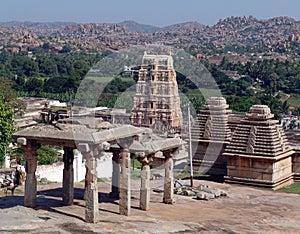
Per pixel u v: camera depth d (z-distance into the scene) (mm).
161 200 31250
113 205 28938
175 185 36531
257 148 38750
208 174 42000
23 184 36719
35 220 25266
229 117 42375
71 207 28281
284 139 40562
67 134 26297
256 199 34562
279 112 99812
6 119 47625
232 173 39500
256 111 39344
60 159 48656
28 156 27703
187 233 24703
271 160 38062
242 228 26594
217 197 34500
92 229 24125
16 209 27125
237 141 39500
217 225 26672
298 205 33312
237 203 33156
